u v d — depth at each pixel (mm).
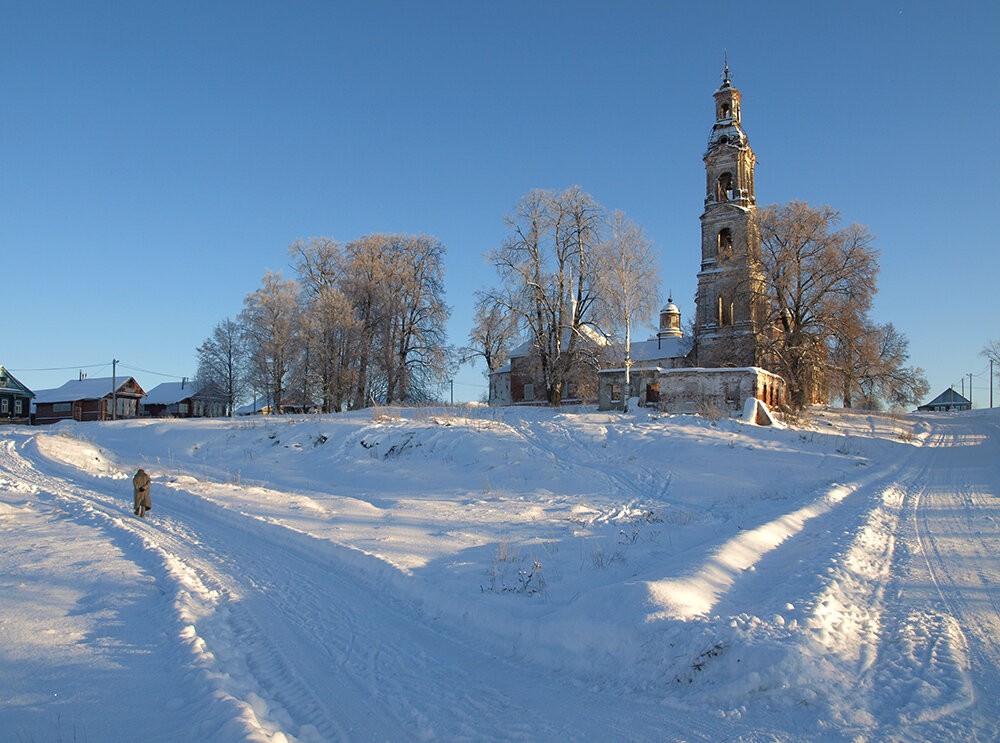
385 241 52344
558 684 6309
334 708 5777
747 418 31797
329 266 53156
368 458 26109
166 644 7020
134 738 4918
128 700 5617
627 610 7137
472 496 18969
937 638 6953
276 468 26422
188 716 5316
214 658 6590
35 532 13359
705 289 55656
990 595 8508
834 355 46344
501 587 8953
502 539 12570
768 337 46531
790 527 12922
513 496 18906
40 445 30594
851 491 18453
